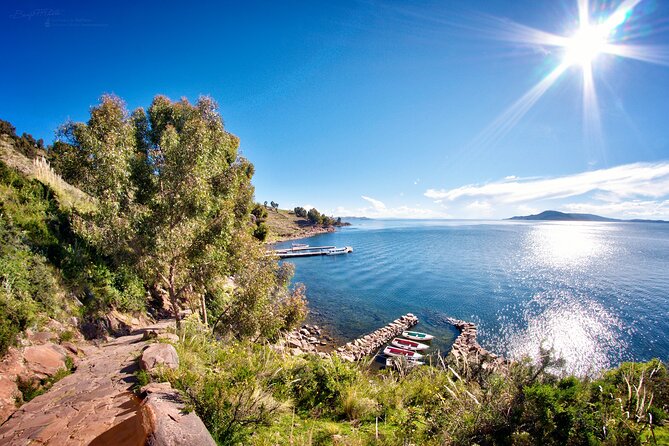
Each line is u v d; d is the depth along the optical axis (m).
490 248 82.88
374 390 7.68
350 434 5.46
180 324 10.35
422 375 9.57
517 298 34.12
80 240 12.03
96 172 10.10
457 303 32.56
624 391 5.24
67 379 6.21
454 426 5.07
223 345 9.95
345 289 38.78
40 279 8.73
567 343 22.69
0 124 24.66
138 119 14.46
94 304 10.57
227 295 16.80
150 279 11.28
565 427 4.14
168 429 3.79
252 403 5.27
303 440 4.89
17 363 6.09
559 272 48.91
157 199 10.19
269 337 13.35
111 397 5.31
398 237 120.56
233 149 18.03
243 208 15.90
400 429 5.53
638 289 37.28
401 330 25.16
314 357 9.59
